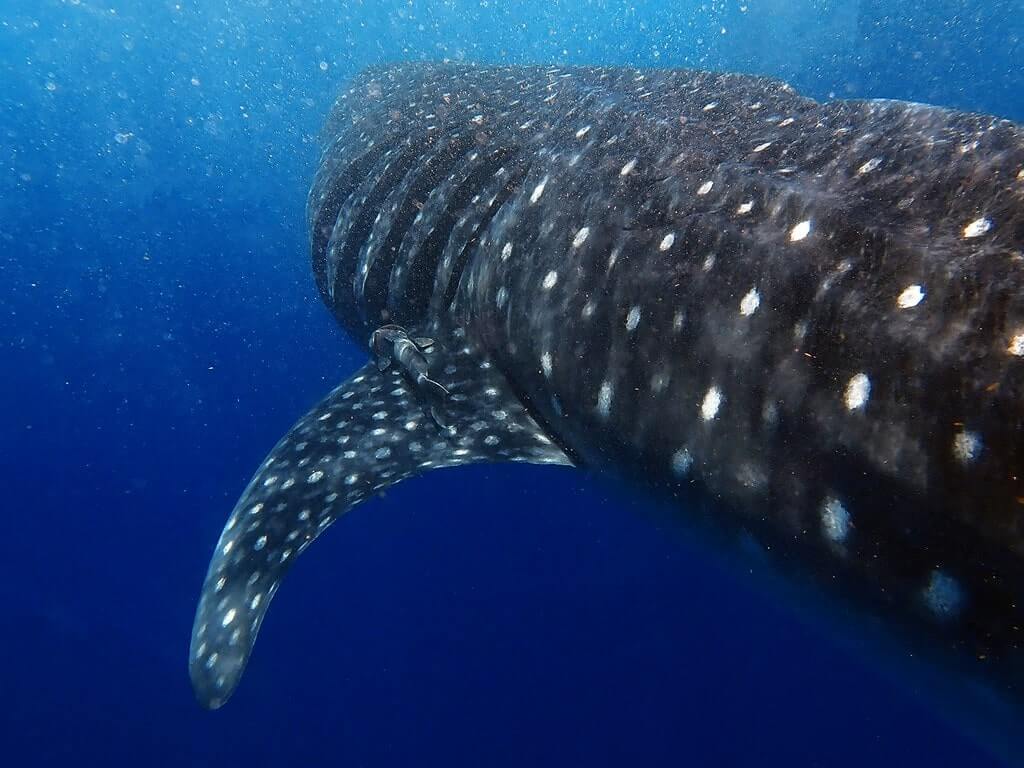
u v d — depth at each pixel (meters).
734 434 2.29
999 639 1.70
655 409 2.60
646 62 17.17
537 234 3.34
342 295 5.21
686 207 2.70
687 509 2.63
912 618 1.91
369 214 4.82
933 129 2.35
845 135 2.59
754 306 2.29
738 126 3.07
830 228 2.21
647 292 2.67
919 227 2.03
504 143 4.05
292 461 3.70
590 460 3.17
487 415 3.55
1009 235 1.84
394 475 3.43
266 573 3.17
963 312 1.79
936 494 1.74
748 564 2.47
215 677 2.89
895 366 1.86
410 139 4.73
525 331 3.31
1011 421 1.62
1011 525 1.60
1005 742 1.89
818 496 2.04
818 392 2.03
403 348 3.76
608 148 3.29
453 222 4.05
